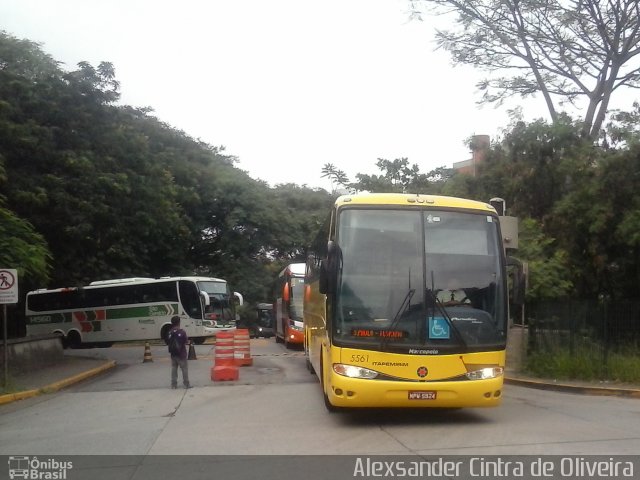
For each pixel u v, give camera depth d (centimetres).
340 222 1059
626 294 1967
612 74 2358
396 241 1045
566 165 1956
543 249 1898
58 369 2066
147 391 1555
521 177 2109
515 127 2166
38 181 2148
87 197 2231
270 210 4731
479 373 1008
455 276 1035
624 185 1816
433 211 1064
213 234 4872
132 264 3569
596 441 902
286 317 2978
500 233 1081
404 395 991
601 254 1895
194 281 3422
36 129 2131
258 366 2078
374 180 3061
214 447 902
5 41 2498
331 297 1032
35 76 2428
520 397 1404
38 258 1811
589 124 2098
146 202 2488
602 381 1552
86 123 2288
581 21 2322
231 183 4619
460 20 2462
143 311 3497
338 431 998
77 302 3659
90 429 1073
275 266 4981
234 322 3525
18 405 1423
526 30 2416
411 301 1017
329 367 1059
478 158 2328
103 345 3747
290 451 864
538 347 1762
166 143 4522
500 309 1041
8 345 1872
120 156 2403
